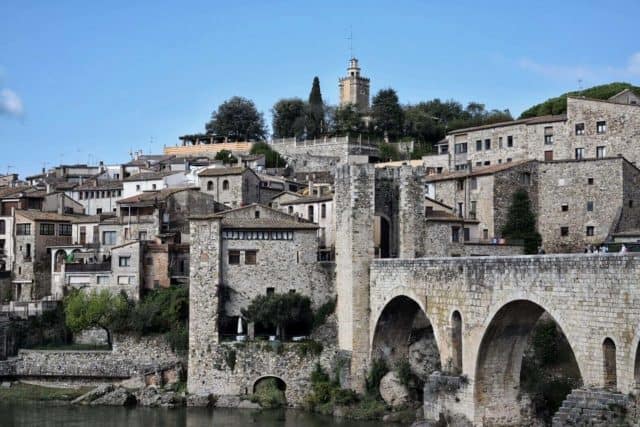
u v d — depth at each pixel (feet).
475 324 286.46
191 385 378.32
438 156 572.10
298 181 593.83
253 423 331.36
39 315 435.53
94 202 583.58
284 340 379.14
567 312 242.37
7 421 338.13
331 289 386.73
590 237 442.50
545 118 502.79
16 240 493.36
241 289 385.91
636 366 219.00
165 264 433.89
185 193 490.08
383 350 360.28
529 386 305.32
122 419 341.41
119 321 399.44
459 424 292.40
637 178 443.32
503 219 449.89
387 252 398.83
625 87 578.66
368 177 366.22
